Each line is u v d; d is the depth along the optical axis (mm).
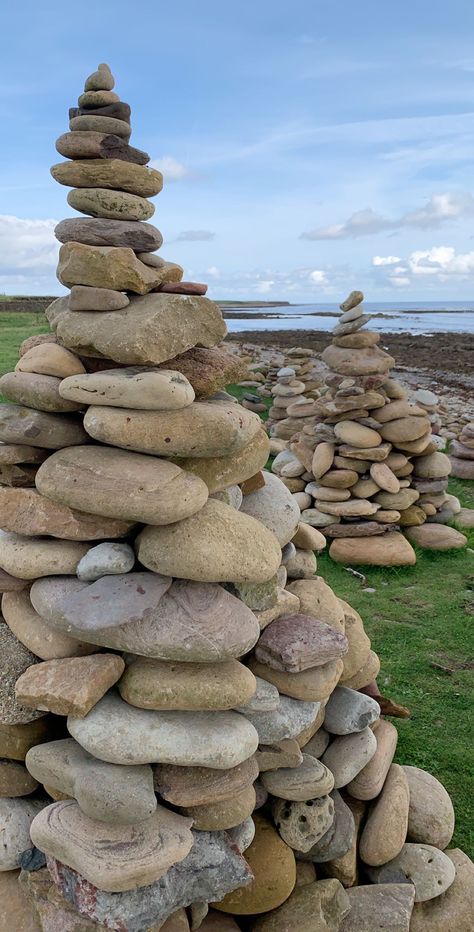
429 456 7453
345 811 2824
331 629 2828
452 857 2955
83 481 2381
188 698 2312
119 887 2088
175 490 2367
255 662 2793
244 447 2662
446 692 4453
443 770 3648
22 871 2465
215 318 2650
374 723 3348
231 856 2359
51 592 2449
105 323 2514
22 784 2590
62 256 2645
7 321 24562
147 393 2359
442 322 71312
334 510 6945
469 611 5758
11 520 2520
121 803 2158
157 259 2787
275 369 16016
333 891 2592
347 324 7109
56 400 2492
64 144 2682
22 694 2301
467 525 7684
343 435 7016
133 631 2326
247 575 2445
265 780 2688
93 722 2291
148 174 2762
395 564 6660
